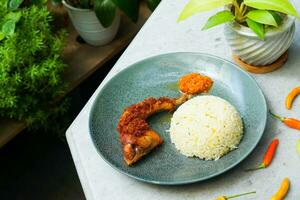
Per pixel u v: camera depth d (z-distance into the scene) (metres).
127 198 0.61
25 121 1.03
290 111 0.68
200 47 0.82
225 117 0.63
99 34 1.16
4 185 1.17
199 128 0.62
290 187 0.58
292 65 0.74
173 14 0.90
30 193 1.15
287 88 0.71
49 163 1.20
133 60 0.82
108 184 0.63
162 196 0.60
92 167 0.66
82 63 1.15
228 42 0.73
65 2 1.13
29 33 0.95
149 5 1.14
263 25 0.67
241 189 0.59
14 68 0.95
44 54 0.99
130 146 0.62
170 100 0.70
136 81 0.75
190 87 0.73
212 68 0.75
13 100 0.93
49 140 1.24
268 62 0.72
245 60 0.73
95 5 1.06
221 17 0.67
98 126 0.68
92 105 0.70
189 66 0.76
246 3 0.66
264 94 0.71
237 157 0.61
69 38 1.23
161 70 0.76
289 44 0.70
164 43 0.84
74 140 0.70
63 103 1.08
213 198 0.59
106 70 1.28
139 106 0.68
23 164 1.20
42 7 1.03
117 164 0.63
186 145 0.63
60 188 1.15
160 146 0.66
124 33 1.24
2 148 1.24
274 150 0.62
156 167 0.62
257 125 0.65
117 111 0.71
